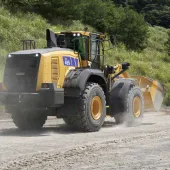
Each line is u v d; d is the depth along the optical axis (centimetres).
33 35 3441
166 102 3106
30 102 1391
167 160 945
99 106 1534
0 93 1435
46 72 1418
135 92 1733
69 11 4238
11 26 3322
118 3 9488
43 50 1474
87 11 4594
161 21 10106
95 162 917
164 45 5453
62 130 1568
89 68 1584
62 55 1495
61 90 1405
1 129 1592
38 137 1329
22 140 1252
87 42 1645
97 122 1510
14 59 1447
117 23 4700
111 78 1719
